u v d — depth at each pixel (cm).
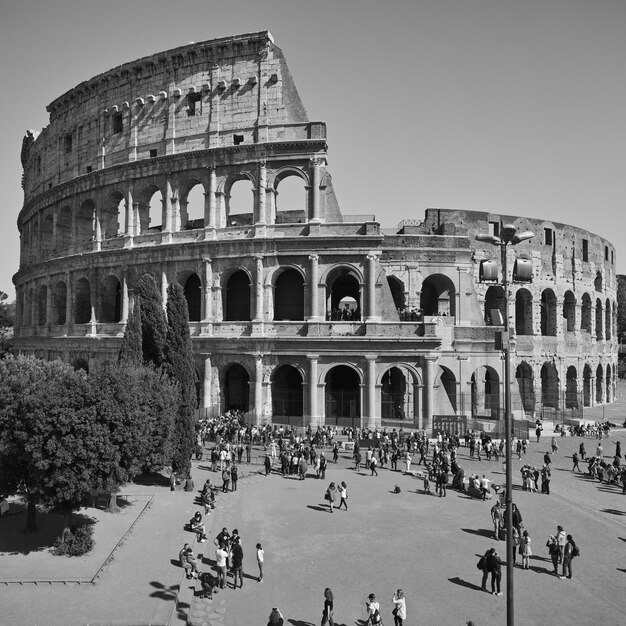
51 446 3056
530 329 8681
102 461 3225
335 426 6394
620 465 5384
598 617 2600
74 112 8431
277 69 6969
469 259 7250
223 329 6800
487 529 3709
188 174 7188
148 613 2527
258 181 6844
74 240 8225
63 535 3247
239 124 7025
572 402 9294
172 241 7169
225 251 6819
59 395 3234
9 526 3656
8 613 2525
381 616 2595
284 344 6519
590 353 9694
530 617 2588
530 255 8681
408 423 6600
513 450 5991
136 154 7544
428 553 3303
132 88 7688
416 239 7219
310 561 3180
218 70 7150
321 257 6631
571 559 3064
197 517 3544
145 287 4947
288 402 7125
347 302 8619
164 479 4838
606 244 10569
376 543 3444
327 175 7331
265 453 5638
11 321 14000
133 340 4809
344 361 6450
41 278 8794
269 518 3869
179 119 7312
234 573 2875
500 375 7075
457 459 5581
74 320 8088
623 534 3669
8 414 3216
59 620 2461
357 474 5038
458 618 2572
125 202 7544
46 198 8869
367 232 6600
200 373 6819
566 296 9519
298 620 2528
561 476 5078
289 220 7888
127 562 3089
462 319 7175
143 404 3688
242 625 2497
